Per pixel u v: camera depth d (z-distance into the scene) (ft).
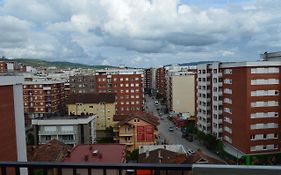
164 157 92.07
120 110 246.27
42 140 148.46
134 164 9.75
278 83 118.52
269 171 8.50
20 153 73.51
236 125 125.39
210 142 147.95
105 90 250.37
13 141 70.08
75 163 10.00
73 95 215.92
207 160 79.61
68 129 147.74
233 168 8.68
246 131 117.60
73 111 206.59
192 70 304.91
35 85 231.50
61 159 88.17
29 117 213.05
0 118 64.59
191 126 193.77
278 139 120.06
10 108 69.05
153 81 452.76
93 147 97.81
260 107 117.91
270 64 117.08
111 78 248.32
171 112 259.60
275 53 137.18
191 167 9.24
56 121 147.64
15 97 71.72
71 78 258.16
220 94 141.18
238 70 122.52
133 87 245.86
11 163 10.15
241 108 120.67
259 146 119.03
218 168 8.80
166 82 320.91
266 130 118.83
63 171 10.64
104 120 207.21
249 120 117.29
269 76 117.80
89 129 151.43
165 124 231.91
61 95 254.47
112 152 92.07
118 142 153.48
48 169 10.32
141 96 246.88
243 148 119.85
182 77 257.55
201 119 162.81
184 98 258.16
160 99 371.35
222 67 137.08
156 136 159.84
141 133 148.56
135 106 246.68
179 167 9.47
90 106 206.80
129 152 141.90
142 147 117.60
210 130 155.43
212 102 150.10
